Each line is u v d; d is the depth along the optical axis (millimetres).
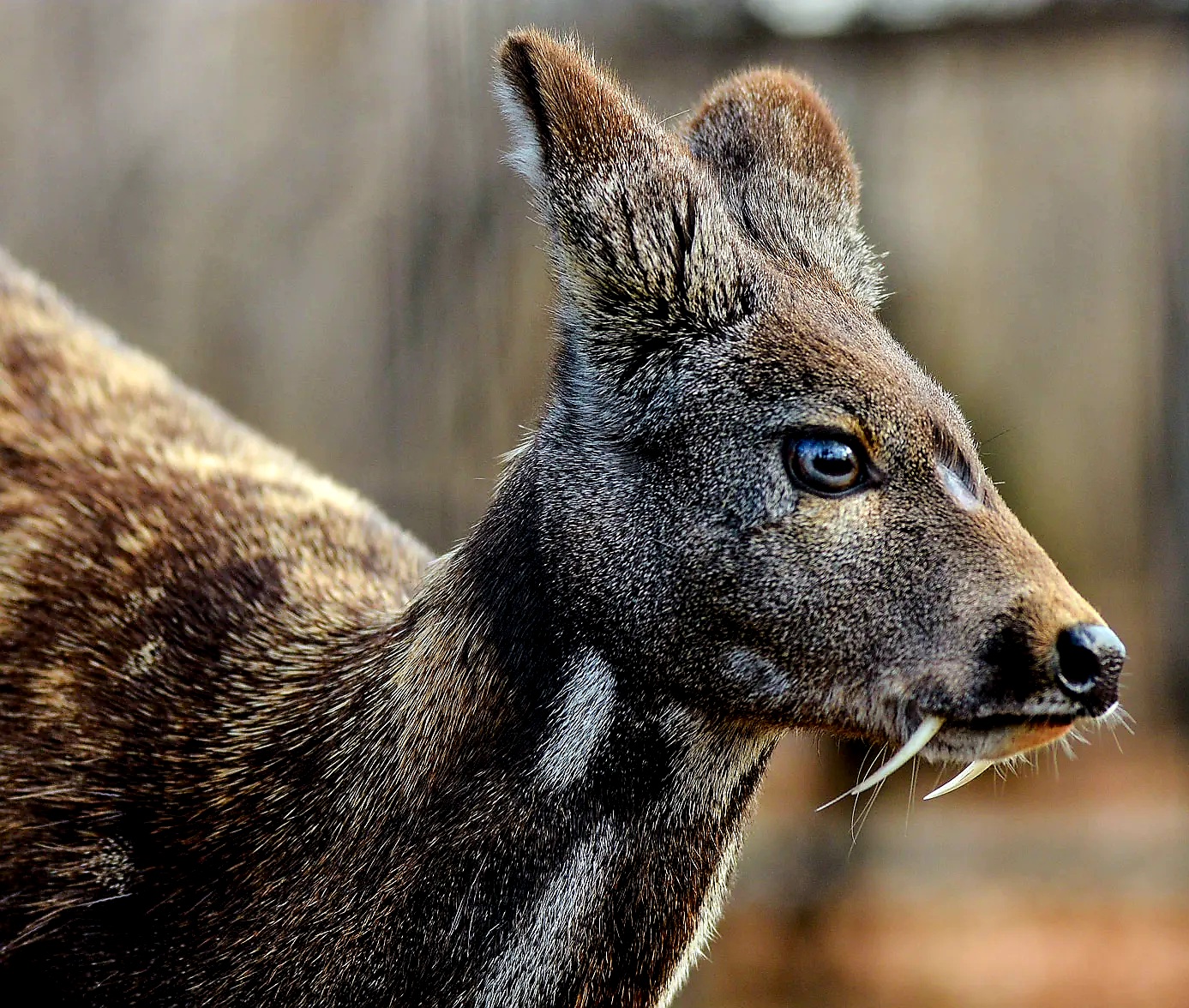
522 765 6820
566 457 6934
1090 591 31469
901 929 19016
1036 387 32125
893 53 15891
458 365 14094
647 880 6969
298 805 7188
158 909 7258
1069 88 29469
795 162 7781
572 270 6867
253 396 19922
